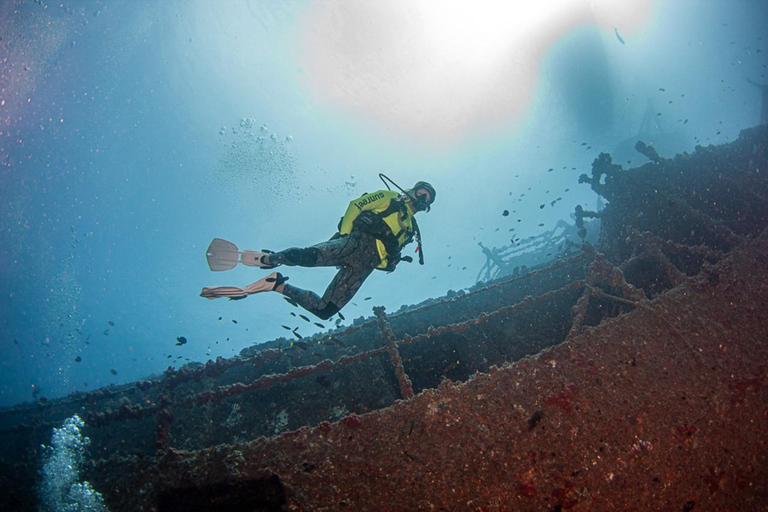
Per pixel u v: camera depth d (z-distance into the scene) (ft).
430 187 10.48
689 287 12.04
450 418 8.66
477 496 7.68
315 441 8.50
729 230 14.66
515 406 8.83
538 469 8.04
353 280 9.86
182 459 8.61
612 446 8.46
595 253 14.46
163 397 11.53
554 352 9.94
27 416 12.92
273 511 7.56
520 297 15.53
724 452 8.95
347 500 7.59
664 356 10.07
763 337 10.94
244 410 11.69
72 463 9.76
